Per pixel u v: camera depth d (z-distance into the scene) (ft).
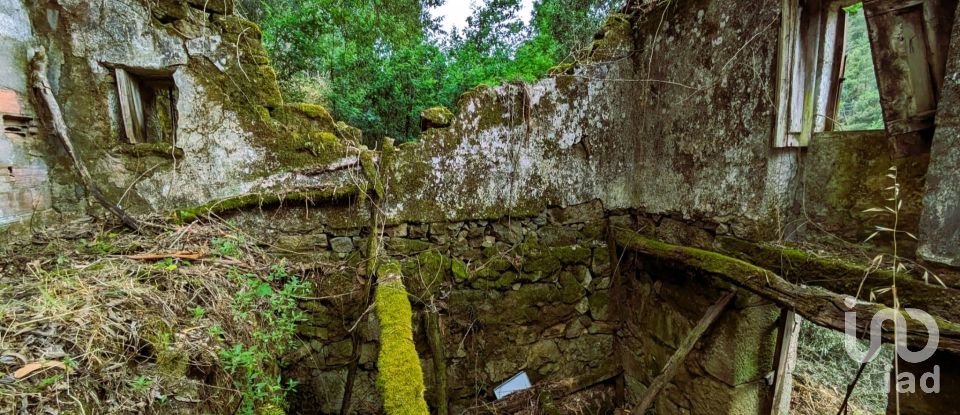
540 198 9.86
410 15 19.90
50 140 7.39
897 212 5.26
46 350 4.03
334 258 8.86
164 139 9.06
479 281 9.59
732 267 6.89
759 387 7.75
